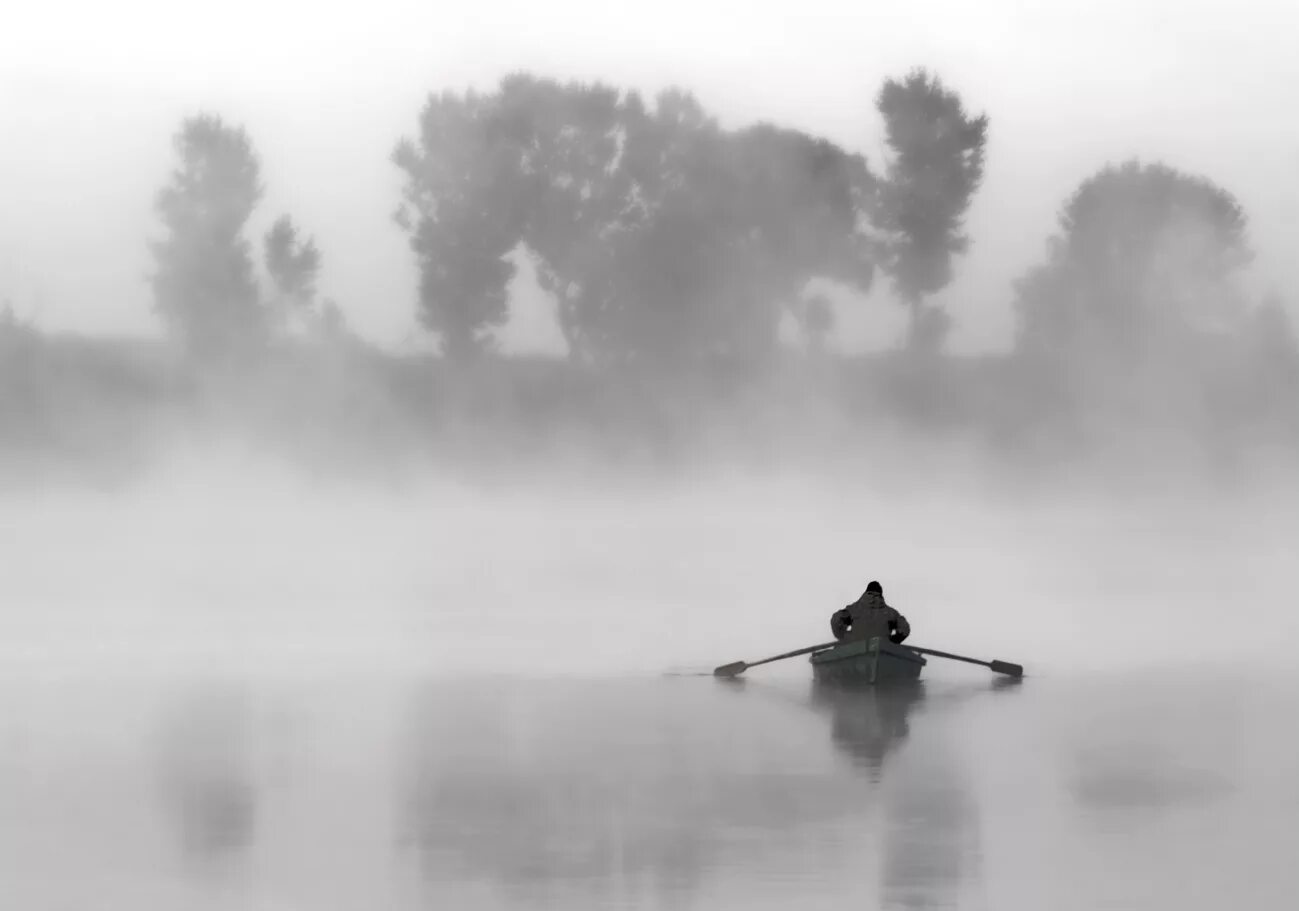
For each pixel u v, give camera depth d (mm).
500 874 57000
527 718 93938
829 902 53031
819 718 93938
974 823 64812
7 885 55781
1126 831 63094
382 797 70812
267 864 58562
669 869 57469
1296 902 52531
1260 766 77062
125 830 64250
